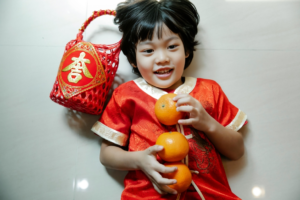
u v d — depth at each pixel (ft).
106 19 2.91
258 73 2.91
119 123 2.45
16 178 2.76
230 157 2.53
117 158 2.29
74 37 2.91
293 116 2.86
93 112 2.54
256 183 2.74
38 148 2.80
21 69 2.88
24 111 2.85
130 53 2.44
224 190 2.28
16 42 2.90
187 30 2.29
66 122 2.83
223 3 2.95
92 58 2.35
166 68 2.21
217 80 2.91
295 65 2.91
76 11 2.91
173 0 2.35
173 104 2.00
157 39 2.13
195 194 2.22
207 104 2.36
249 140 2.82
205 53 2.91
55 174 2.76
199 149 2.23
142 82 2.50
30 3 2.91
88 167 2.77
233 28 2.94
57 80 2.36
